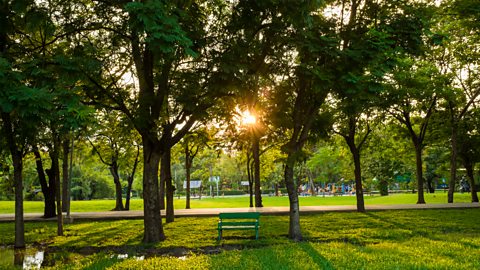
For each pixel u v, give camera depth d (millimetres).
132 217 24703
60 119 8445
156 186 16062
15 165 15773
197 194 84312
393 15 14664
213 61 12797
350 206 30297
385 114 29078
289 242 14875
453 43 29047
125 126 17188
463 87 34344
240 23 13500
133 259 12016
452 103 32812
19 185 15867
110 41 15758
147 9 8562
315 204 36781
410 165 52531
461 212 24484
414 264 9781
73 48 13812
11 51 12000
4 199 59594
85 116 8539
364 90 13094
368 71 13516
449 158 40312
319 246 13211
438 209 26578
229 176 83250
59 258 13375
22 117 7895
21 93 7520
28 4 10883
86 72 12305
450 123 34844
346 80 12383
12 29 11211
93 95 15133
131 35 13547
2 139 15289
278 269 9617
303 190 85625
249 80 13398
